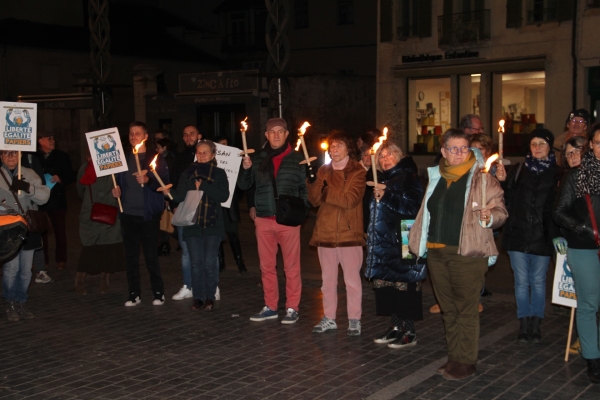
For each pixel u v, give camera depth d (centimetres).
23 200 750
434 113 2770
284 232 729
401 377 556
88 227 875
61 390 545
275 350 637
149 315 780
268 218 734
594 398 502
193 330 713
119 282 968
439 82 2747
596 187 511
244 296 870
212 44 4622
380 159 631
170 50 4278
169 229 988
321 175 676
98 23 1380
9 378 575
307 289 904
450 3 2650
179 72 4225
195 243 790
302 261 1152
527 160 638
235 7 4525
